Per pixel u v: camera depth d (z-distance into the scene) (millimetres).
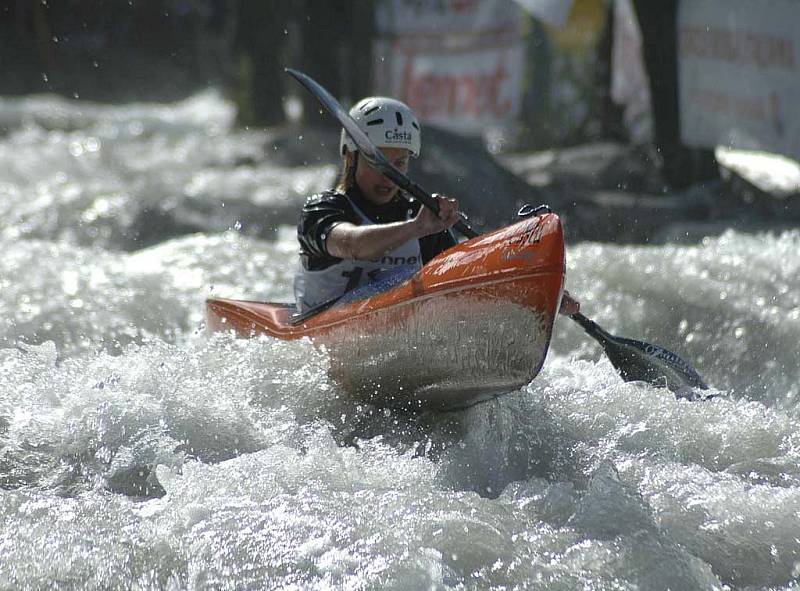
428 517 12320
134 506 12945
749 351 20500
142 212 42156
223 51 117125
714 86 38500
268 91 73375
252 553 11594
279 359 16844
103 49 116875
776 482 13844
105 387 16312
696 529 12273
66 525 12297
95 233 39875
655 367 17203
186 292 24312
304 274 17578
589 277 23547
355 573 11164
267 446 15039
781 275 23250
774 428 15328
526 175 47906
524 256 14039
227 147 64562
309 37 62312
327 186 49781
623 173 45812
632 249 25047
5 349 19062
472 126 50188
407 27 51688
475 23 49500
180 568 11414
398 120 16953
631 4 41438
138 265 26141
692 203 39656
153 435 14961
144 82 115250
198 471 13820
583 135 56000
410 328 15219
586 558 11492
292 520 12266
